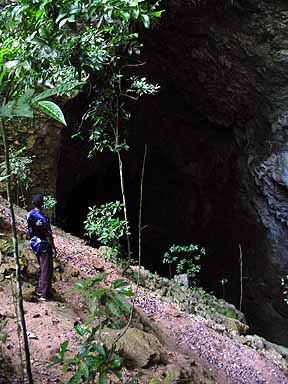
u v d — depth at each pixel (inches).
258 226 727.7
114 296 114.5
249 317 751.7
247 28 587.5
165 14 573.3
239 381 279.3
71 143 677.3
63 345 114.1
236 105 694.5
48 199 428.1
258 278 733.3
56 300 241.0
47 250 234.8
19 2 114.2
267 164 667.4
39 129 465.1
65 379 170.2
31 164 466.9
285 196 664.4
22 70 106.9
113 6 123.8
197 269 467.8
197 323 335.0
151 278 397.1
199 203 828.0
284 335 696.4
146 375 196.7
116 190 892.6
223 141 761.6
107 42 186.9
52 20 116.9
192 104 732.0
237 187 746.2
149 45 639.8
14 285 228.5
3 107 84.1
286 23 574.9
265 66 619.8
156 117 775.1
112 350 108.7
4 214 346.3
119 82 201.5
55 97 488.4
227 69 645.9
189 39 620.1
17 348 180.9
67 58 141.3
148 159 850.8
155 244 898.1
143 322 261.0
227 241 794.8
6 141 99.6
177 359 234.1
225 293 794.2
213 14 579.8
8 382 150.8
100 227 282.0
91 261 347.6
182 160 816.9
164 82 708.0
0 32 115.5
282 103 644.1
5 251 249.6
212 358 290.2
